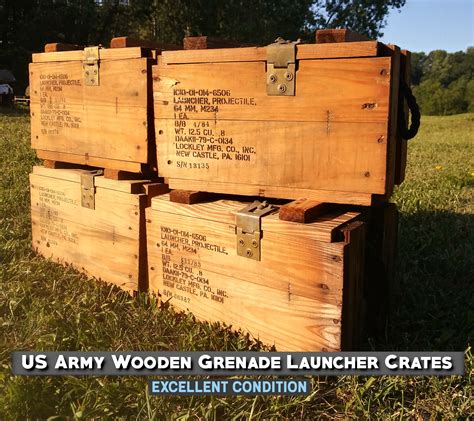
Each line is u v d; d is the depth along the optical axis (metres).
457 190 6.65
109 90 3.41
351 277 2.60
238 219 2.80
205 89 2.97
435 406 2.35
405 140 3.14
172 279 3.20
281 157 2.83
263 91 2.80
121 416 2.32
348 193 2.69
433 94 60.97
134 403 2.40
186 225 3.06
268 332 2.79
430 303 3.37
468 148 12.52
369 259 2.98
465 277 3.80
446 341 2.91
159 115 3.17
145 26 34.25
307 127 2.73
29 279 3.59
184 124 3.08
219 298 2.98
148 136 3.27
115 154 3.46
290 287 2.68
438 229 4.74
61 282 3.62
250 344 2.84
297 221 2.62
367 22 32.72
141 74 3.21
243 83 2.86
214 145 3.00
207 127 3.01
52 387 2.46
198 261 3.04
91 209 3.63
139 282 3.41
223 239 2.90
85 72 3.52
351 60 2.57
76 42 34.16
